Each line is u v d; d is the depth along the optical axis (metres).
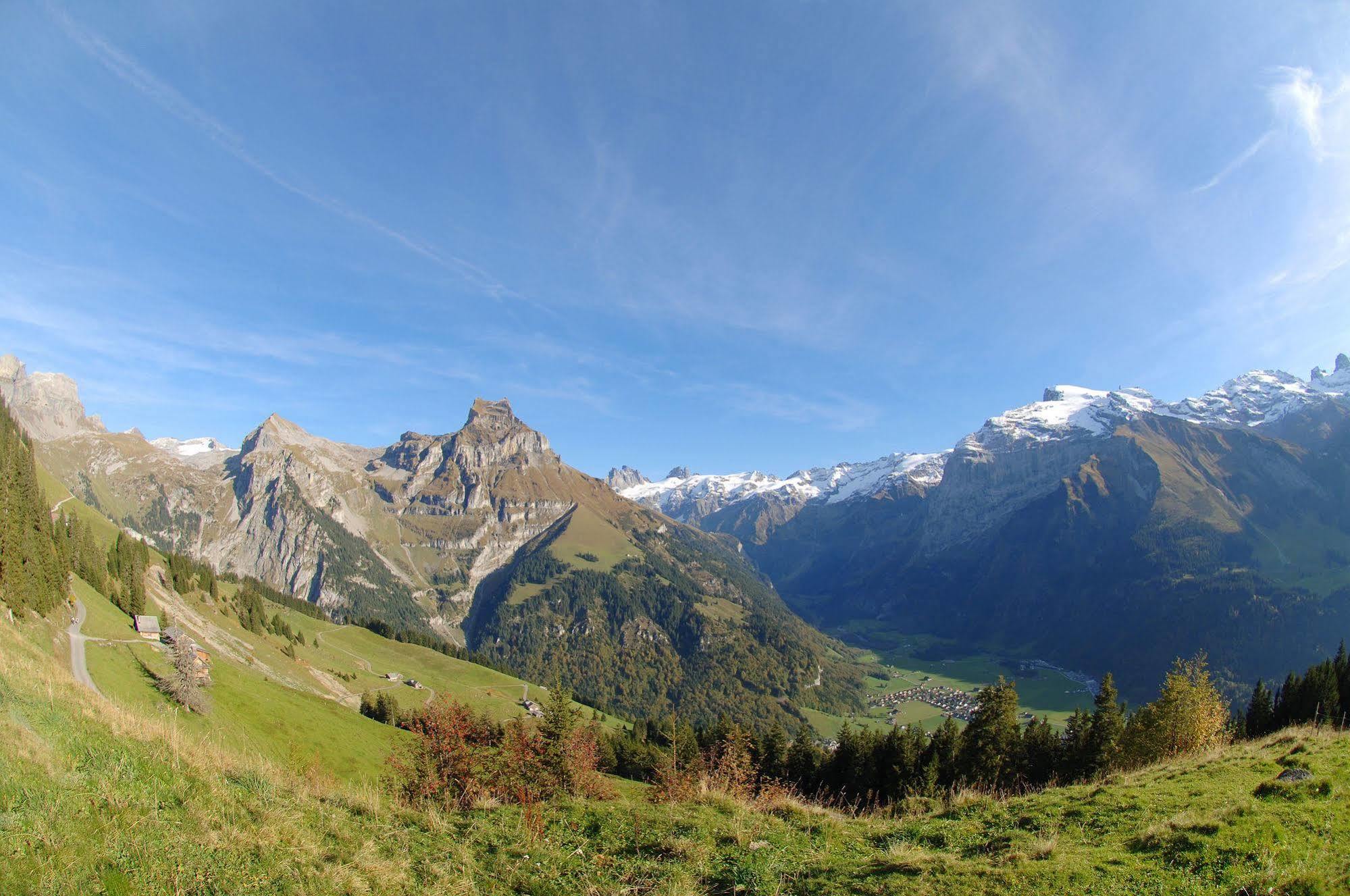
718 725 98.38
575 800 20.84
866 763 74.62
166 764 15.11
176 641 71.69
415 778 22.00
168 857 11.05
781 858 15.38
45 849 9.96
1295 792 17.47
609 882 13.57
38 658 25.42
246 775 16.45
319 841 13.77
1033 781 64.81
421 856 14.36
